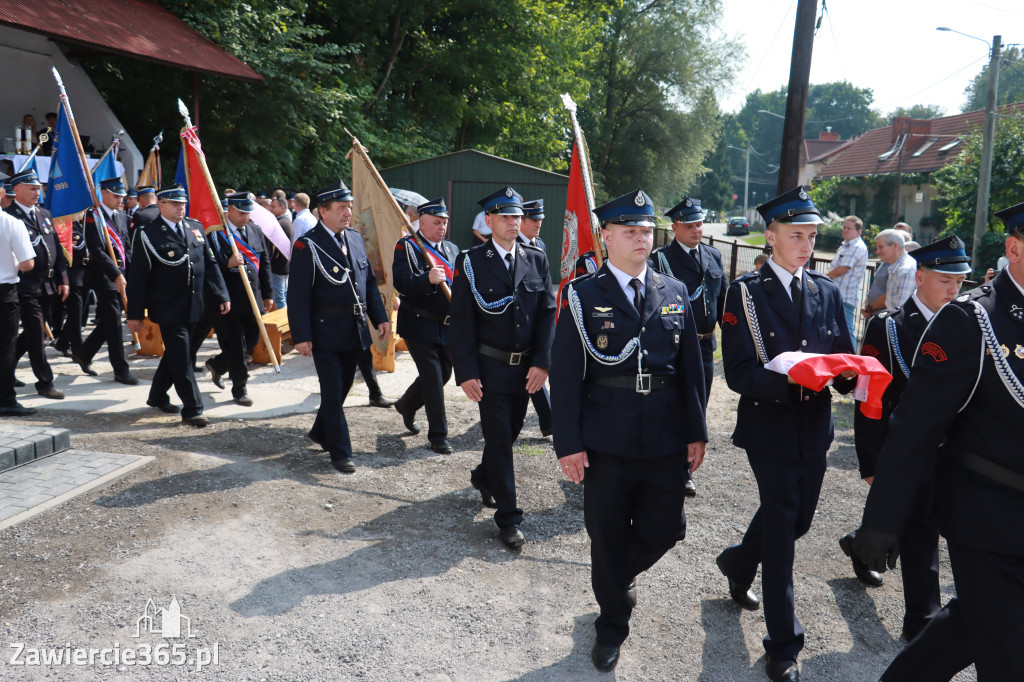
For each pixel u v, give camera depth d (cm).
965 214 2633
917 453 242
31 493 460
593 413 319
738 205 10156
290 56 1590
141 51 1285
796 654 317
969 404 243
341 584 381
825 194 4466
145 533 418
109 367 822
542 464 580
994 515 234
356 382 812
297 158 1731
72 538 408
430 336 582
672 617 368
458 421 684
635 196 317
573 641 345
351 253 552
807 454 325
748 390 322
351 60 2031
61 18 1235
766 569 324
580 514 488
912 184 4053
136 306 606
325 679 308
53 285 707
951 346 238
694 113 3644
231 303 724
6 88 1490
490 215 452
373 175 683
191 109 1623
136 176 1498
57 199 743
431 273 560
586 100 3164
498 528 457
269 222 979
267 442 593
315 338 538
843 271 852
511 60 2311
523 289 449
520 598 379
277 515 454
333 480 521
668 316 325
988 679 240
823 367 299
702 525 476
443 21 2323
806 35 1063
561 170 2994
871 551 244
